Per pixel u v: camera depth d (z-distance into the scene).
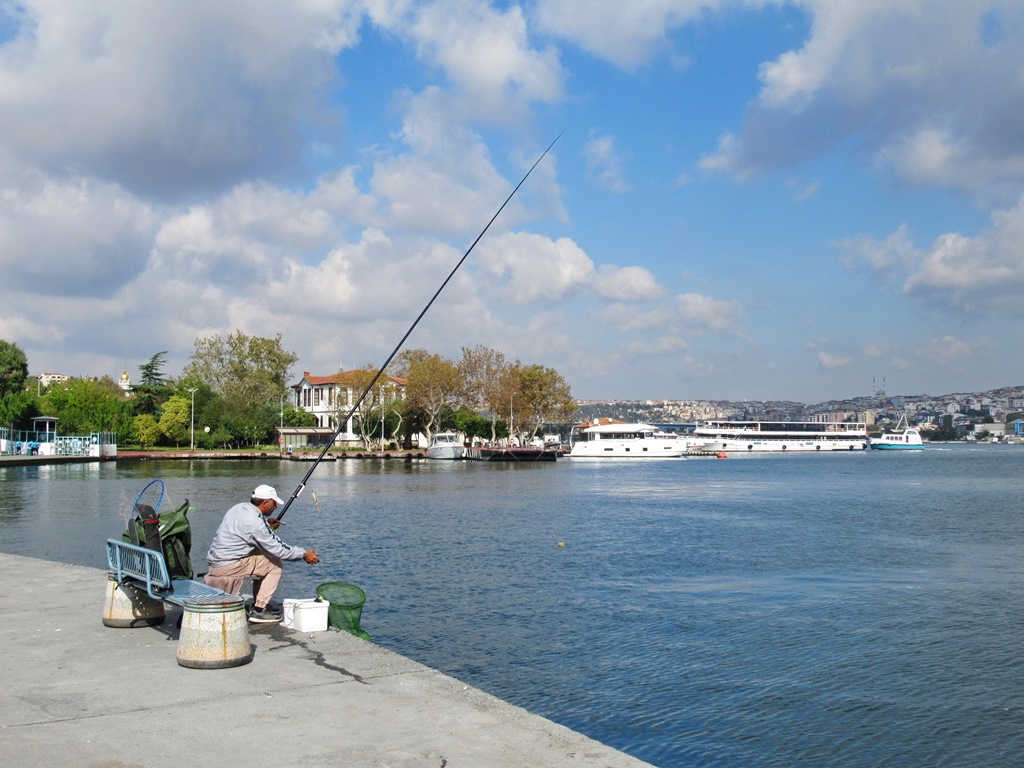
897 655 14.09
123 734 5.68
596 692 12.19
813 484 67.88
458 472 84.94
